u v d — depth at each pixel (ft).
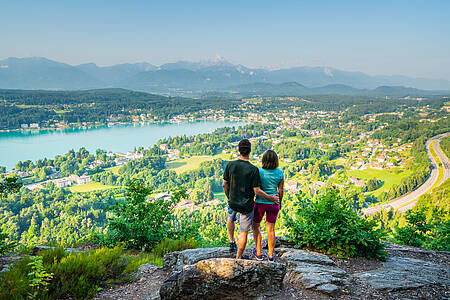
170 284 13.46
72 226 253.24
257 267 13.73
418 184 399.24
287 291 13.91
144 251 26.61
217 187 462.19
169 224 30.83
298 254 17.98
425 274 15.90
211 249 18.74
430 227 27.02
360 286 14.37
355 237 18.07
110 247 27.02
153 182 473.67
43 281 14.62
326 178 488.44
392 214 225.97
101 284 16.62
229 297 13.19
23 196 324.39
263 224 161.07
